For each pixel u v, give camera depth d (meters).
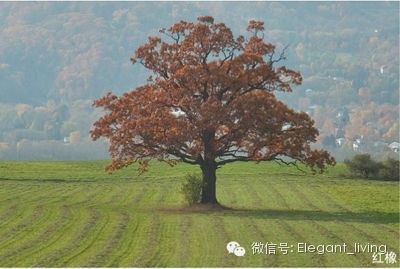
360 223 51.16
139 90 62.38
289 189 77.44
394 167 90.88
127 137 59.56
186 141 59.34
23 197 68.50
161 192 74.62
